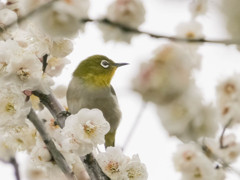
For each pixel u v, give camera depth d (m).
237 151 8.01
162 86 4.24
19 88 6.84
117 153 7.47
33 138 8.12
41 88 7.21
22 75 6.82
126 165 7.42
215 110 5.12
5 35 7.18
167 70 4.25
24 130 8.03
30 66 6.85
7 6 7.17
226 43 4.16
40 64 6.89
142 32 4.96
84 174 8.41
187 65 4.45
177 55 4.36
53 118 8.12
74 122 6.87
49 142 7.50
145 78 4.20
